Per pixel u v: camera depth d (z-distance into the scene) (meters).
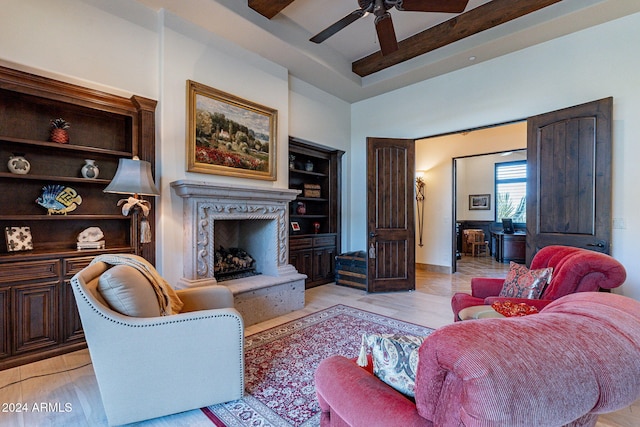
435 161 6.58
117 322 1.63
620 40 3.18
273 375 2.23
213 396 1.84
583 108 3.24
